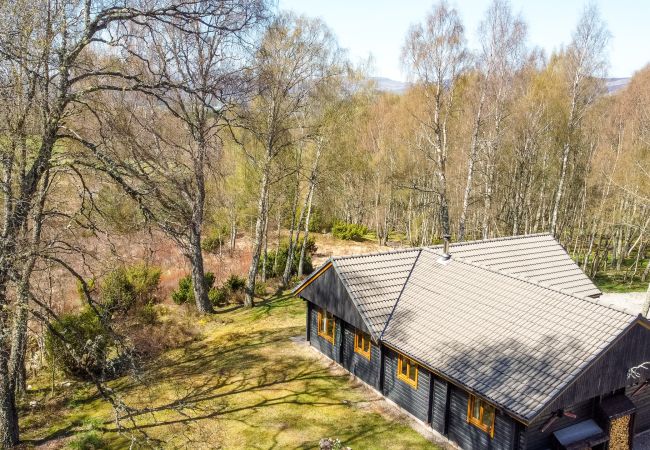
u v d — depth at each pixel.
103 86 11.45
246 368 17.61
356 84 30.83
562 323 12.15
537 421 11.03
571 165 38.38
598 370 11.04
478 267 15.92
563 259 20.09
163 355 19.38
